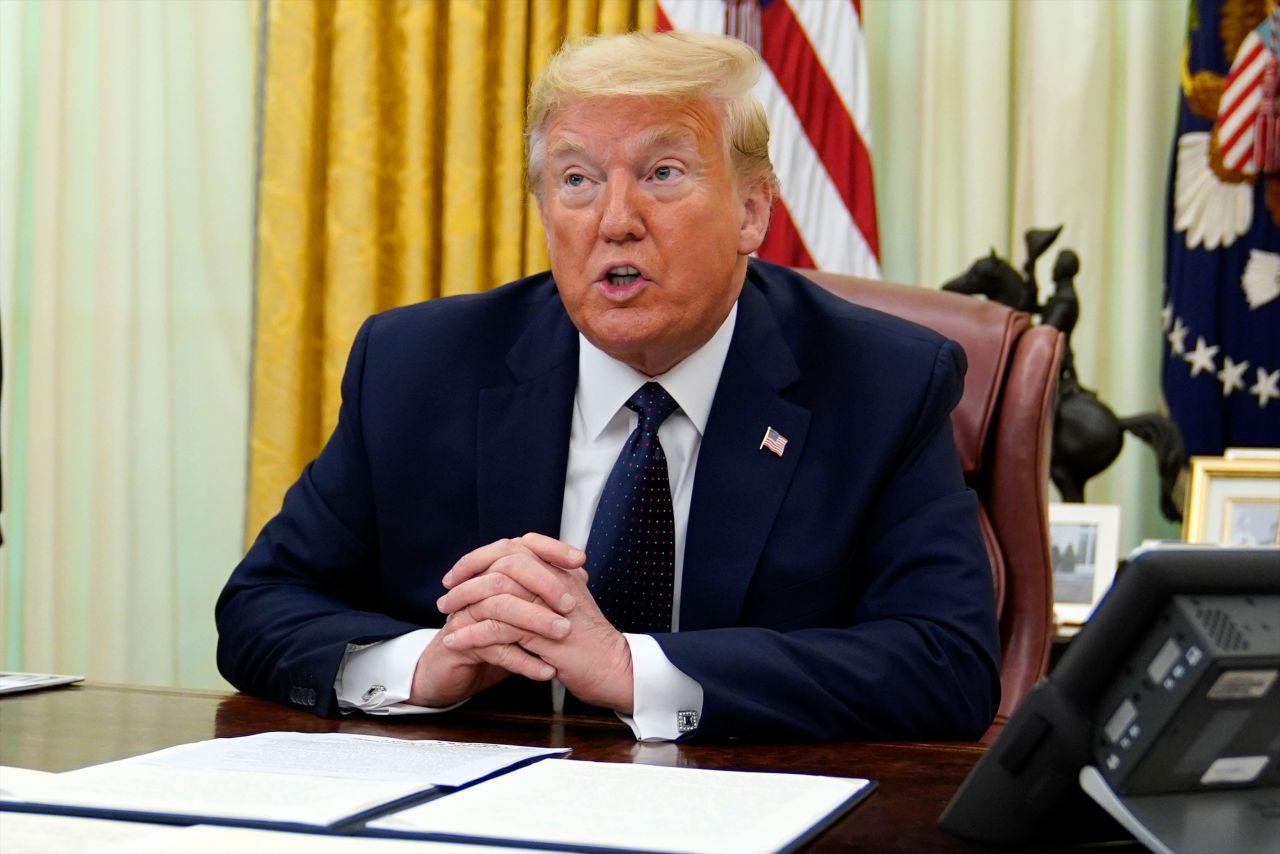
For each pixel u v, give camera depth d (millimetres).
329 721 1285
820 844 788
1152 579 740
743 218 1524
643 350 1476
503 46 3285
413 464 1590
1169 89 3273
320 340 3291
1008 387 1764
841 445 1515
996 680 1402
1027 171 3248
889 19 3400
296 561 1596
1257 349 3031
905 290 1870
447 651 1283
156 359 3434
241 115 3455
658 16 3082
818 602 1471
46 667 3273
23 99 3301
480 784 906
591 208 1440
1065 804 787
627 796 864
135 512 3428
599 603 1469
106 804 825
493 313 1667
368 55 3236
